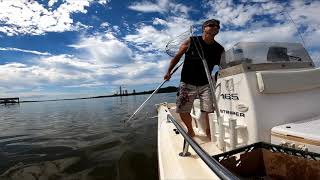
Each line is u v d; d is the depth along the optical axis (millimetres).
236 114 2773
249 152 1965
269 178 1963
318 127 2254
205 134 3607
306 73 2729
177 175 1811
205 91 3350
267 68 2658
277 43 2975
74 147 5797
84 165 4438
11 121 12930
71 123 10180
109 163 4453
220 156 1850
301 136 2082
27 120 12891
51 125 10055
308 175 1745
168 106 7598
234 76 2770
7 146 6480
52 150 5652
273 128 2379
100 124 9172
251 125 2547
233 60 2893
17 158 5172
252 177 1975
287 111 2625
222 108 3086
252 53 2785
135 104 19266
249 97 2553
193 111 4094
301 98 2721
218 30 3143
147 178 3688
